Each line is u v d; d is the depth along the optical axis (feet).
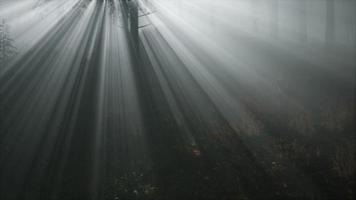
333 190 21.90
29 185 27.37
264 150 29.58
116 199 24.54
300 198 21.66
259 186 23.88
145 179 27.17
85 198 24.99
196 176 26.55
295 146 29.12
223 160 28.78
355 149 26.37
